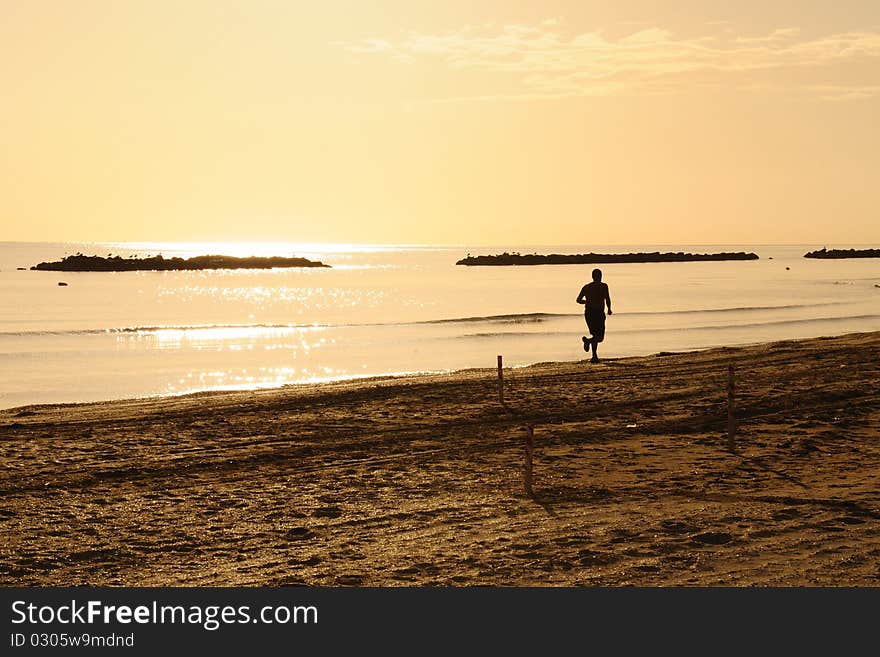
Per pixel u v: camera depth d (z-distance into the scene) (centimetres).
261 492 1301
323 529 1109
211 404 2136
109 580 945
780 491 1225
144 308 8169
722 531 1033
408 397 2164
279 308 8162
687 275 15725
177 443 1659
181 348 4553
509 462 1475
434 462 1489
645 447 1571
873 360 2566
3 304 8662
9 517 1172
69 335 5284
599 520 1102
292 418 1911
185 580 937
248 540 1070
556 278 15350
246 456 1548
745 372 2434
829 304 7462
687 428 1736
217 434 1747
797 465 1395
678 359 2827
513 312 7250
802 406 1912
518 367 2859
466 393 2211
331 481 1364
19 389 3183
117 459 1525
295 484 1348
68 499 1266
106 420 1916
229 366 3850
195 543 1061
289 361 3994
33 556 1016
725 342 4378
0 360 4031
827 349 2897
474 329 5372
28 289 11712
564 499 1219
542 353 4062
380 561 976
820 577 884
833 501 1155
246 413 1983
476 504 1209
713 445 1570
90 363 3950
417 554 995
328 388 2411
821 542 986
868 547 966
